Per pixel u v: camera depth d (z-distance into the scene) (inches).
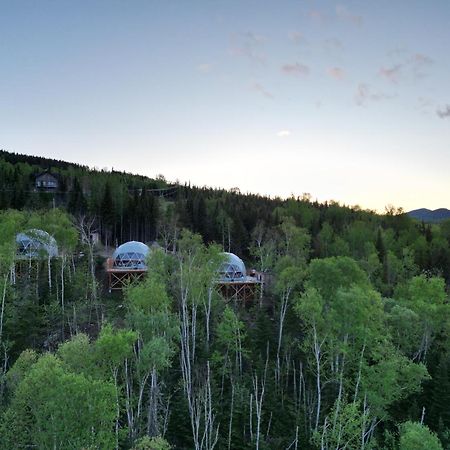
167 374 1907.0
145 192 4665.4
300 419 1739.7
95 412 984.9
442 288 2251.5
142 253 3048.7
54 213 2997.0
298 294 2420.0
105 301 2694.4
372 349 1679.4
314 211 5319.9
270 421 1708.9
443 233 5226.4
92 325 2326.5
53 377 1003.9
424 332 2108.8
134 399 1534.2
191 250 2507.4
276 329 2401.6
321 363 1982.0
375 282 3179.1
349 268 2041.1
